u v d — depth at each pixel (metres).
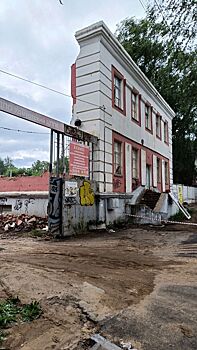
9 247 9.34
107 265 6.90
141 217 16.41
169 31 11.48
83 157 13.05
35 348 3.17
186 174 36.53
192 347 3.19
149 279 5.74
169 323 3.76
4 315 3.88
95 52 14.40
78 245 9.82
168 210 20.72
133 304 4.39
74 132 12.43
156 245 9.91
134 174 18.77
